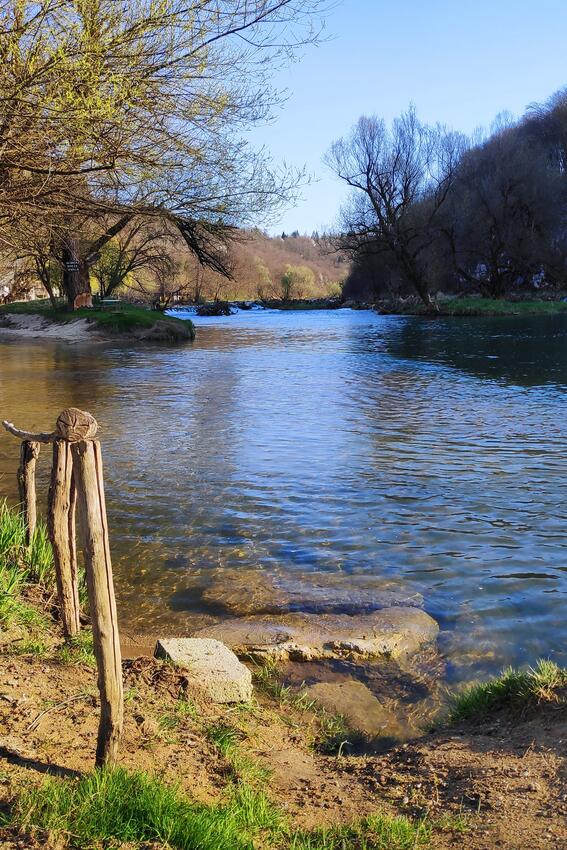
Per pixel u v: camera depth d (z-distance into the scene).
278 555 7.94
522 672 5.00
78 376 22.98
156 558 7.83
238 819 3.52
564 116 78.31
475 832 3.48
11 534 6.77
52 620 5.92
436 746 4.42
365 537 8.48
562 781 3.78
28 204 6.81
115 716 3.74
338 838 3.51
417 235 64.81
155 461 11.92
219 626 6.27
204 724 4.63
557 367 23.73
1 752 3.82
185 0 6.25
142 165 6.86
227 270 12.83
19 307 49.97
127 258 47.69
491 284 67.19
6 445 12.89
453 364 25.55
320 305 89.75
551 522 8.91
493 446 12.84
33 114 5.86
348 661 5.77
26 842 3.09
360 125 63.59
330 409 16.89
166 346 35.00
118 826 3.26
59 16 5.83
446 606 6.68
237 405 17.50
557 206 67.38
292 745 4.67
